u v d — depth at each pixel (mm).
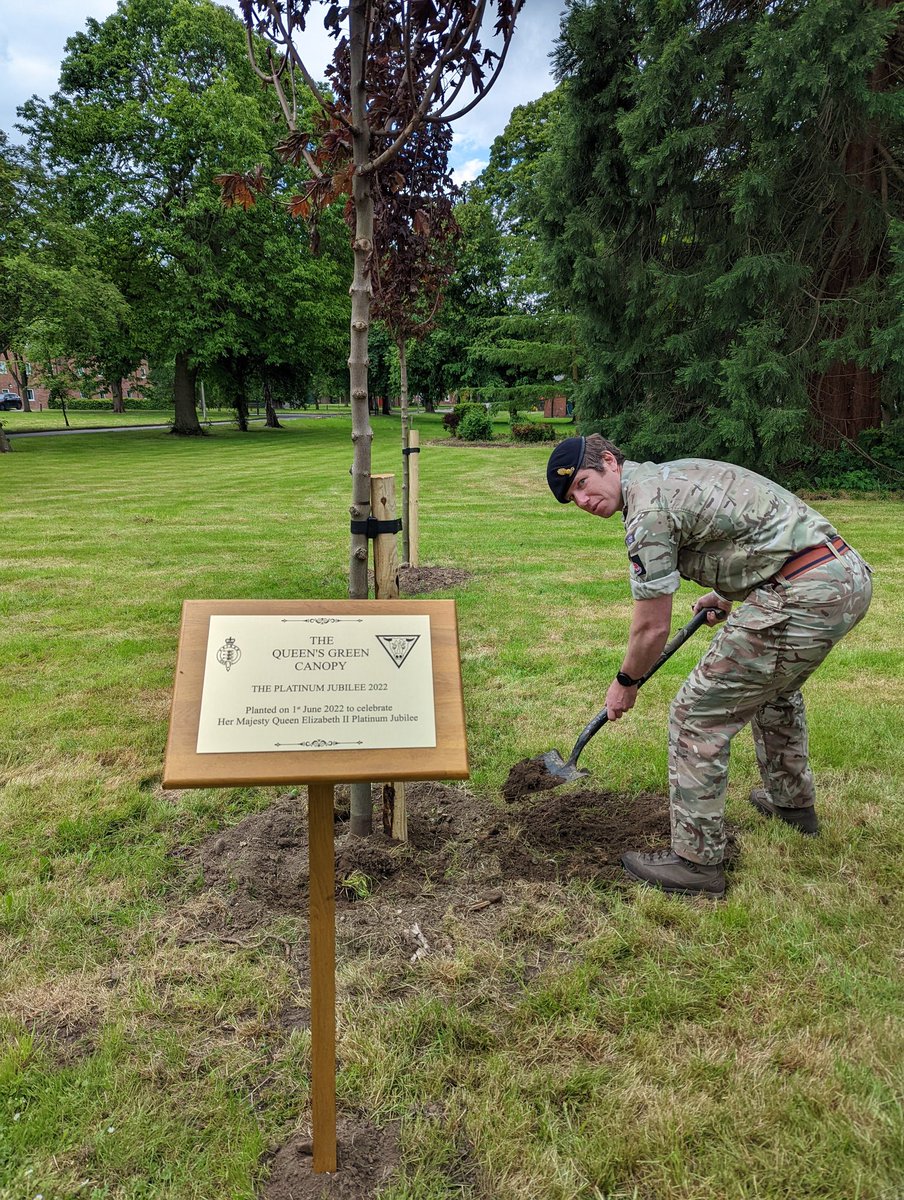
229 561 7535
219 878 2617
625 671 2510
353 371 2463
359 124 2289
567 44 13289
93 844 2799
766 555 2254
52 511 10789
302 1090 1809
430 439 27188
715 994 2074
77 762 3451
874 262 12094
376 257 3123
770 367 11070
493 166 31281
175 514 10594
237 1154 1633
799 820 2844
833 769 3340
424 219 2920
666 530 2266
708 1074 1822
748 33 11391
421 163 2990
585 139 13469
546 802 3107
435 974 2170
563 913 2420
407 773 1443
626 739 3645
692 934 2312
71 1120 1716
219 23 24750
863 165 12047
